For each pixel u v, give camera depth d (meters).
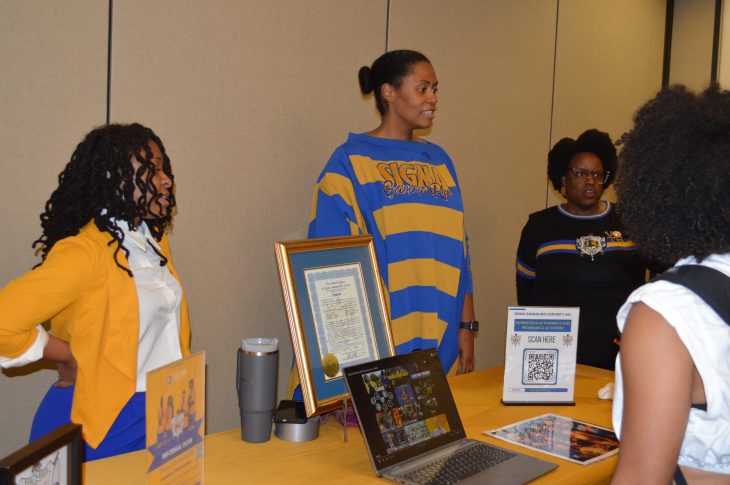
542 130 3.94
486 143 3.63
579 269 2.69
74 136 2.25
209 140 2.57
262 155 2.72
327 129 2.93
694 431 0.87
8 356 1.54
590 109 4.25
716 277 0.87
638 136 0.95
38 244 2.20
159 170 1.77
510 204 3.81
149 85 2.40
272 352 1.51
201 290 2.60
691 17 4.68
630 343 0.86
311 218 2.40
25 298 1.52
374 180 2.30
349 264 1.68
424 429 1.48
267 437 1.54
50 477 0.77
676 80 4.75
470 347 2.53
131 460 1.40
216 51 2.56
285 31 2.75
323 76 2.89
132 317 1.67
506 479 1.33
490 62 3.60
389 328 1.71
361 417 1.37
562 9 3.98
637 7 4.51
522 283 2.96
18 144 2.15
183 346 1.90
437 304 2.37
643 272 2.68
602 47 4.29
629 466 0.84
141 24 2.37
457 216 2.46
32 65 2.16
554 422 1.73
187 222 2.54
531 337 1.90
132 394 1.68
